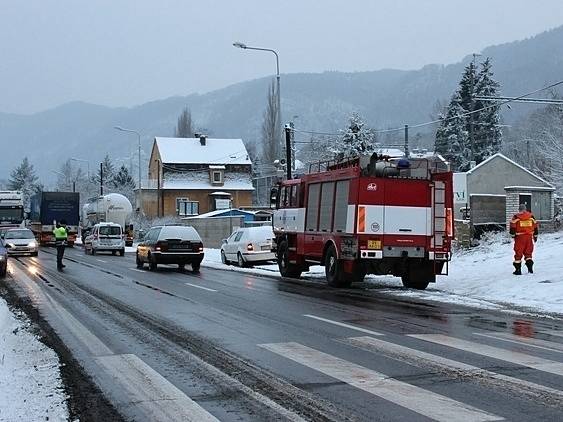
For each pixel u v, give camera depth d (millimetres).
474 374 7957
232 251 30219
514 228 18359
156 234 27422
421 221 18656
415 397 6949
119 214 56406
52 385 7668
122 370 8430
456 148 72875
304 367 8422
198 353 9414
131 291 18125
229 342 10219
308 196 21391
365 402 6801
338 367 8398
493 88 74125
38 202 60375
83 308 14477
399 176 18578
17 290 18469
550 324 11914
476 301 15344
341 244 18953
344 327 11578
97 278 22688
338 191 19438
